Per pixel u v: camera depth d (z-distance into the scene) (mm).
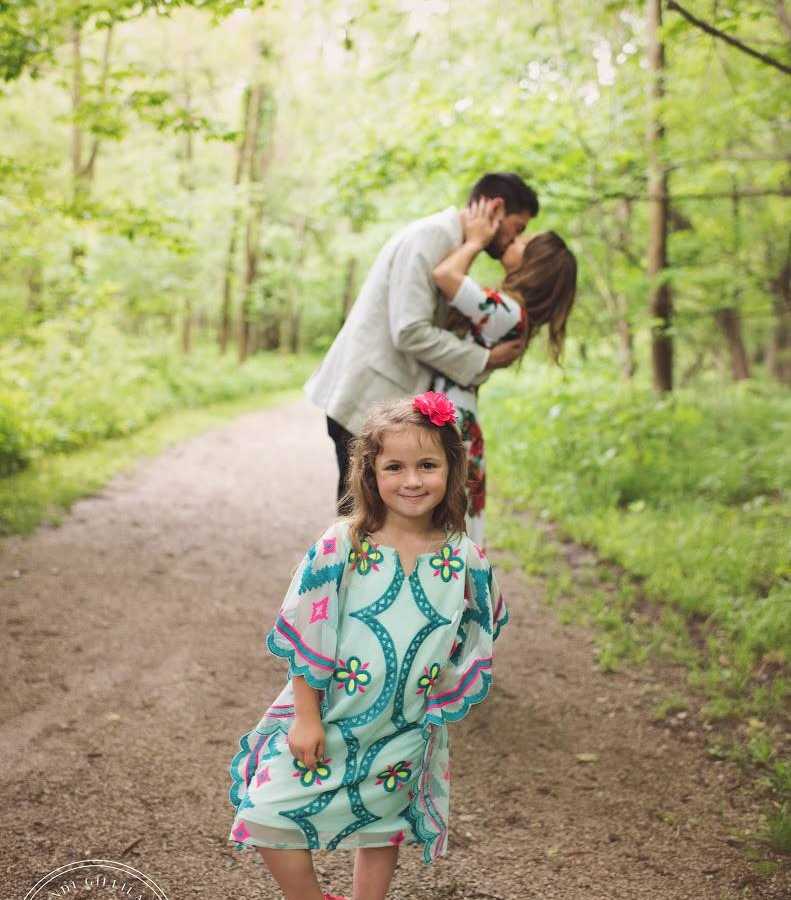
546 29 7871
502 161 7020
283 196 22766
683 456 7375
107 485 7367
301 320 33031
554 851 2430
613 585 4879
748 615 4125
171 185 16203
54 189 7688
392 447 1808
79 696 3309
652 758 3006
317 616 1779
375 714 1779
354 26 6090
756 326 21016
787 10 6043
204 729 3096
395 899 2182
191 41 14180
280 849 1734
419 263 3109
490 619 1907
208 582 4895
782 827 2480
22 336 9938
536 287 3314
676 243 10789
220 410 14258
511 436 8891
